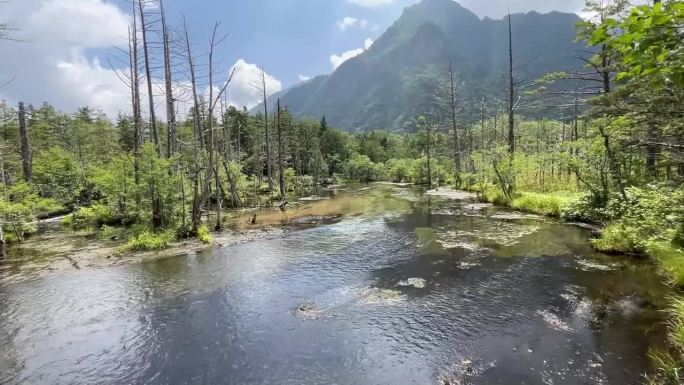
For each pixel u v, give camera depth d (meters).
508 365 7.15
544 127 60.41
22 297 12.14
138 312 10.61
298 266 14.34
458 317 9.23
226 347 8.45
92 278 13.87
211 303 11.01
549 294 10.23
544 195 25.14
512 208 25.48
